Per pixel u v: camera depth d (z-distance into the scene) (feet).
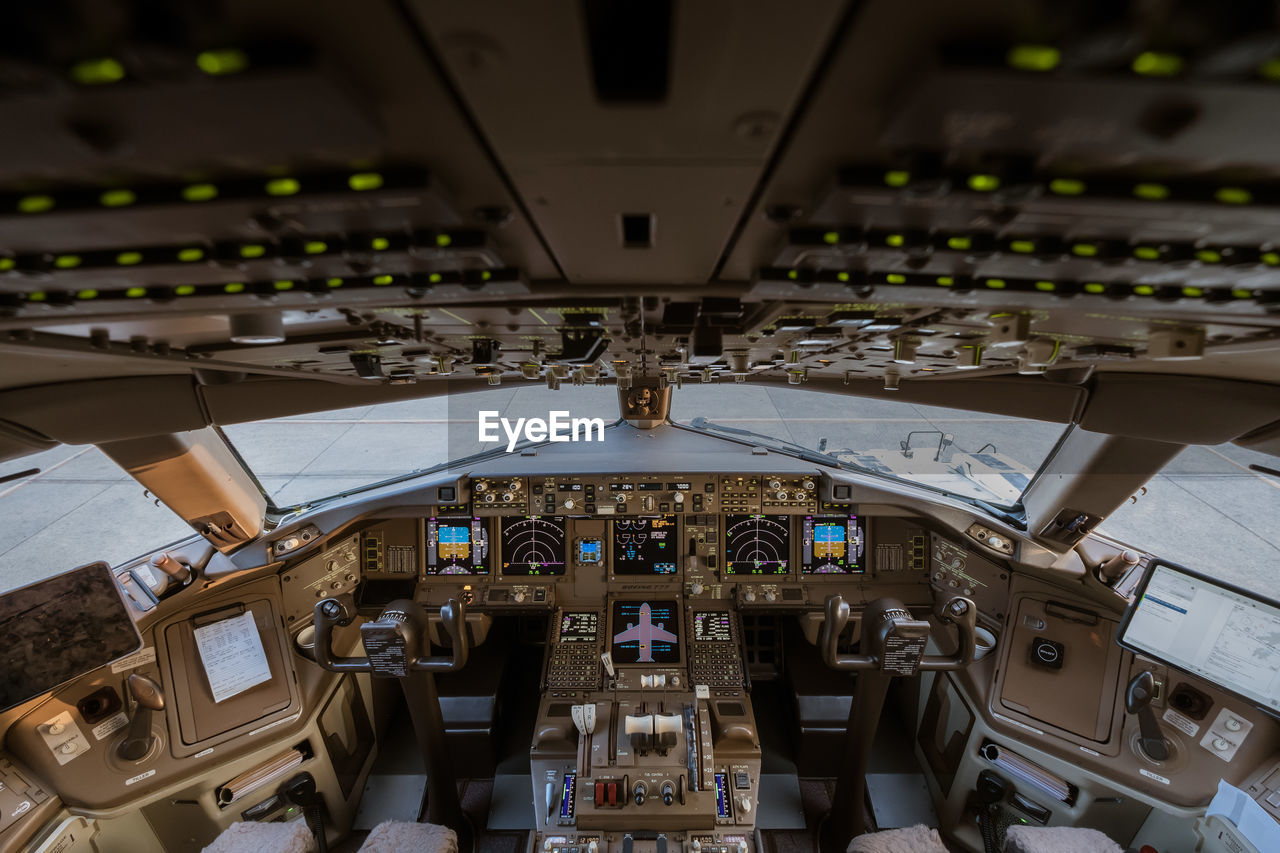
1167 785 9.46
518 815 12.76
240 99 1.57
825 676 14.56
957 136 1.91
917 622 9.30
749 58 1.52
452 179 2.30
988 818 11.87
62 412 7.32
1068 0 1.24
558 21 1.32
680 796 9.79
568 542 13.82
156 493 10.10
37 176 2.07
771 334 6.15
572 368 10.02
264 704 11.33
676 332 5.68
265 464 12.41
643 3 1.47
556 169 2.23
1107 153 1.99
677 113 1.80
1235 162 2.00
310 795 11.53
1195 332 4.59
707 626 13.20
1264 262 2.82
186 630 11.00
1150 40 1.35
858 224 2.78
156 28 1.25
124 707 10.07
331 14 1.29
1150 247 2.86
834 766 13.64
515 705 15.37
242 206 2.29
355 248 2.83
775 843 12.15
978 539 11.96
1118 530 12.59
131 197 2.23
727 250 3.38
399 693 15.34
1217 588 8.62
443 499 12.71
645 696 11.85
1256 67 1.34
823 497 13.08
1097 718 10.50
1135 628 9.50
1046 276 3.43
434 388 12.16
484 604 13.70
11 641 8.39
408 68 1.54
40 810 8.81
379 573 14.14
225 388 8.66
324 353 6.97
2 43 1.26
